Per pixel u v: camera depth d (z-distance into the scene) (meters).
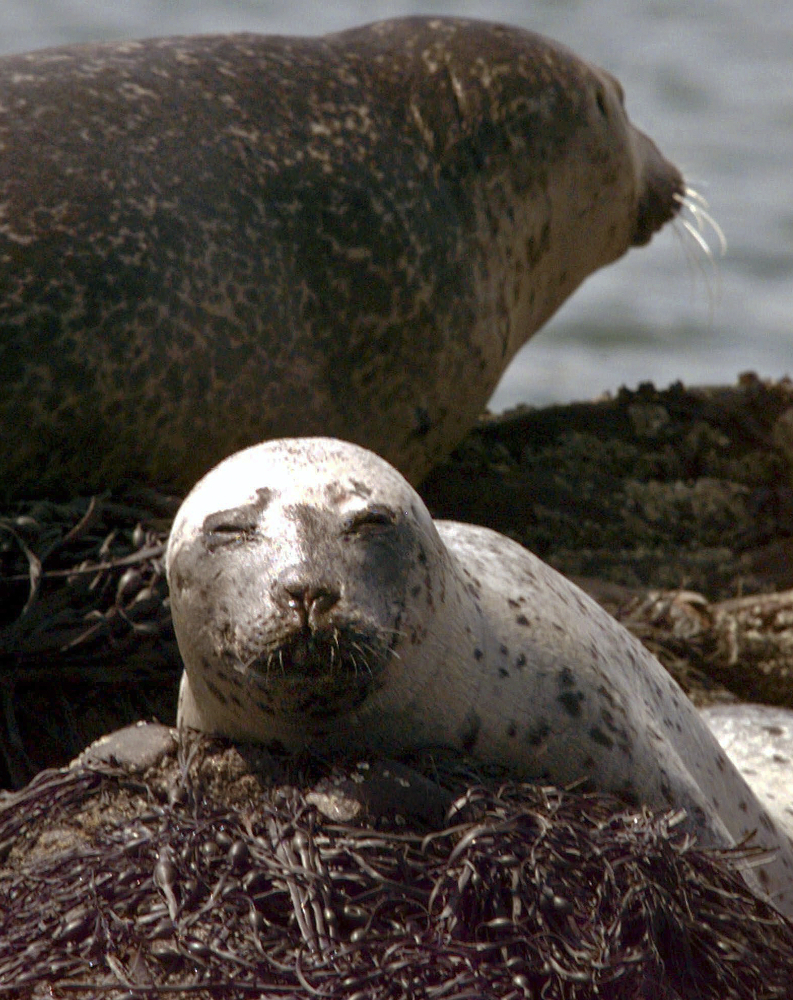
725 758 16.50
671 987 11.88
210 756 13.06
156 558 17.88
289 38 24.27
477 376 24.27
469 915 11.74
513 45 25.42
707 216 29.52
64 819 13.07
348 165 22.59
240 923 11.63
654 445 26.20
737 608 22.27
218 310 20.52
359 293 22.22
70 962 11.41
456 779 12.74
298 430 21.58
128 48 22.52
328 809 12.34
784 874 16.08
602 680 14.05
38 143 20.22
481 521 24.53
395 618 12.30
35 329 19.06
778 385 27.70
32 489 19.34
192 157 21.09
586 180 26.28
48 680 17.47
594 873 12.09
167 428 20.11
